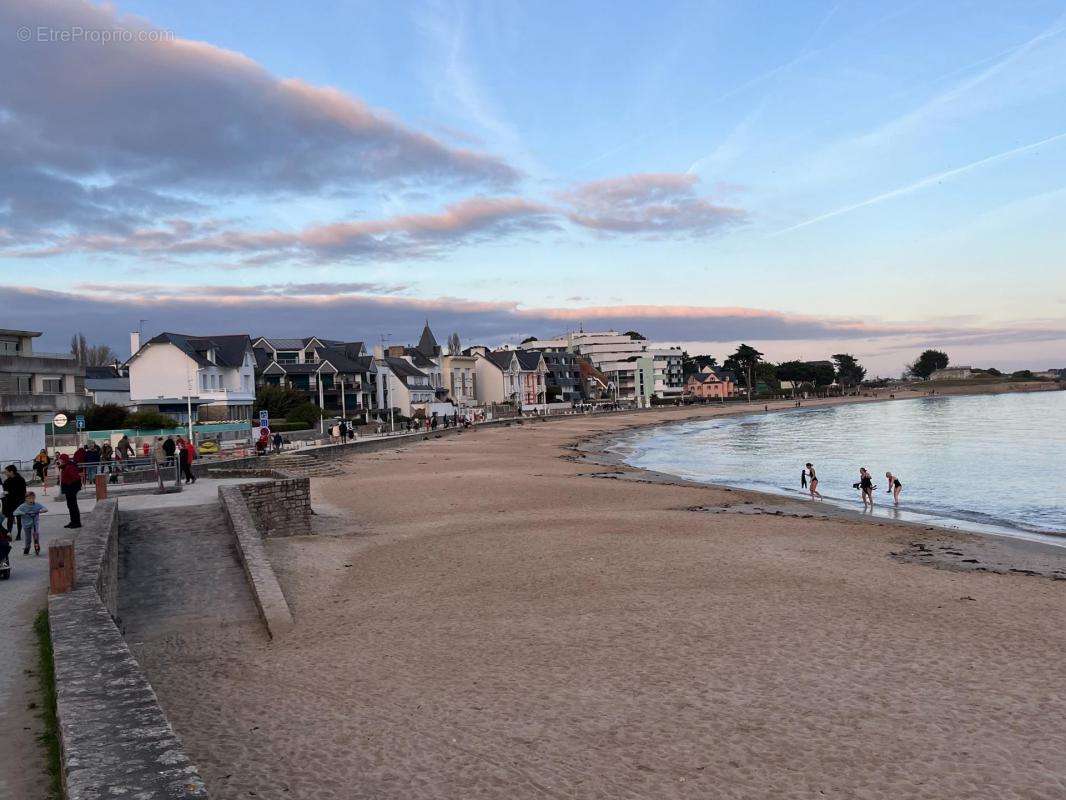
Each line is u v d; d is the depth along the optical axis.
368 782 9.31
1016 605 17.53
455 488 40.28
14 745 8.20
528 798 9.01
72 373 62.72
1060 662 13.59
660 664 13.44
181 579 18.14
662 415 154.88
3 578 15.15
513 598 17.84
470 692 12.21
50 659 10.69
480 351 170.50
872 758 10.10
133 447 46.62
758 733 10.79
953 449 66.19
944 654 13.99
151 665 13.53
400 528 28.08
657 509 33.41
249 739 10.49
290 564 21.52
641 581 19.31
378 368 119.88
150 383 78.88
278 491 25.89
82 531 17.91
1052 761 10.03
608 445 84.06
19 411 54.91
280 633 15.21
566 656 13.87
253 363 92.38
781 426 114.44
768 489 44.50
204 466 35.12
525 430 108.19
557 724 11.02
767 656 13.82
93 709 7.59
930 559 23.41
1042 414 122.50
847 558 22.72
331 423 89.69
